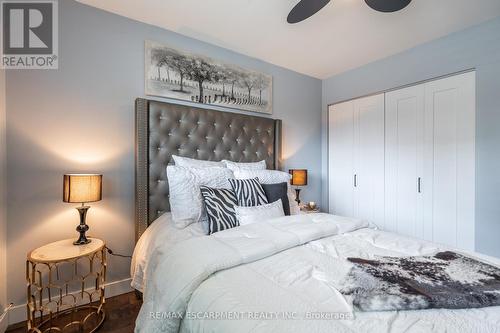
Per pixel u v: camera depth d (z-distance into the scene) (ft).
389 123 8.97
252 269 3.40
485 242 6.79
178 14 6.48
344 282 2.99
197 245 3.88
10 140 5.25
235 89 8.52
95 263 6.15
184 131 7.14
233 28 7.13
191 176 6.01
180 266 3.40
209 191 5.74
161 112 6.75
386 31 7.28
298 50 8.46
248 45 8.09
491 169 6.70
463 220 7.21
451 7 6.16
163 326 2.94
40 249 4.95
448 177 7.52
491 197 6.70
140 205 6.39
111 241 6.34
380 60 9.20
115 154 6.42
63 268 5.77
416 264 3.43
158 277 3.58
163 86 7.09
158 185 6.68
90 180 5.24
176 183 5.85
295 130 10.37
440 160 7.69
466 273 3.15
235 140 8.18
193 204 5.69
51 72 5.67
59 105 5.75
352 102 10.17
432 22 6.83
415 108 8.27
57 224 5.71
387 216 9.02
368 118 9.62
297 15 5.24
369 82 9.57
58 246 5.11
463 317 2.43
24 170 5.38
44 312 5.51
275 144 9.29
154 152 6.64
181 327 2.96
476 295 2.62
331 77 10.96
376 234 5.05
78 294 5.90
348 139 10.34
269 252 3.86
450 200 7.48
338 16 6.54
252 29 7.17
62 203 5.77
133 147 6.67
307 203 10.16
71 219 5.87
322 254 3.96
